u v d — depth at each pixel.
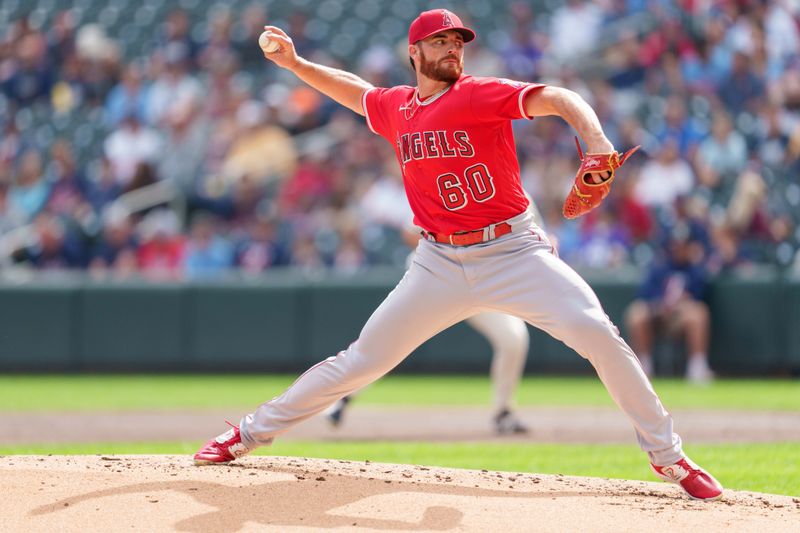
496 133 14.27
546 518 12.93
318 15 61.81
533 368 44.78
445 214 14.69
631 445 24.09
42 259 49.88
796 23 55.59
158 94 55.94
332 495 13.66
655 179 47.47
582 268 44.50
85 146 57.22
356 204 50.31
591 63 54.56
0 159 57.47
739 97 52.44
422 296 14.88
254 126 53.03
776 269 43.75
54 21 64.81
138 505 13.04
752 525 12.79
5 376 46.38
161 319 46.41
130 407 33.78
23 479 13.91
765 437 25.44
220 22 59.50
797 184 49.12
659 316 42.50
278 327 45.66
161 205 51.53
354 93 15.80
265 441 15.52
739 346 42.78
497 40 58.53
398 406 34.62
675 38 53.91
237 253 48.59
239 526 12.41
